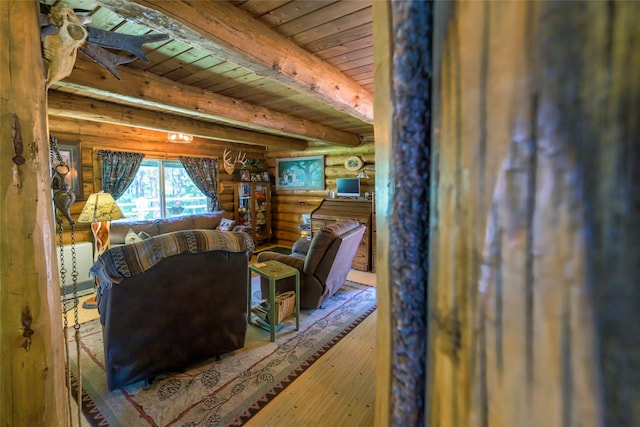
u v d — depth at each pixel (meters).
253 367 2.28
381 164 0.34
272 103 3.56
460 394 0.26
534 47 0.20
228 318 2.30
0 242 0.84
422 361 0.30
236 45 1.63
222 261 2.17
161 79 2.65
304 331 2.85
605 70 0.17
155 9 1.29
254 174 6.86
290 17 1.71
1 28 0.82
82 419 1.76
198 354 2.21
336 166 6.23
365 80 2.70
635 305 0.17
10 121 0.84
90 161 4.34
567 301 0.19
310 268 3.18
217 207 6.11
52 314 0.95
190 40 1.53
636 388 0.17
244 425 1.75
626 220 0.17
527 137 0.21
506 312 0.23
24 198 0.87
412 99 0.30
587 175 0.18
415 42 0.29
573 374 0.19
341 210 5.32
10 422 0.87
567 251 0.19
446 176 0.27
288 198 6.98
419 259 0.30
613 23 0.17
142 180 5.16
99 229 3.71
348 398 1.97
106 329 1.86
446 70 0.27
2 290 0.85
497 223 0.23
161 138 5.20
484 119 0.24
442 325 0.28
